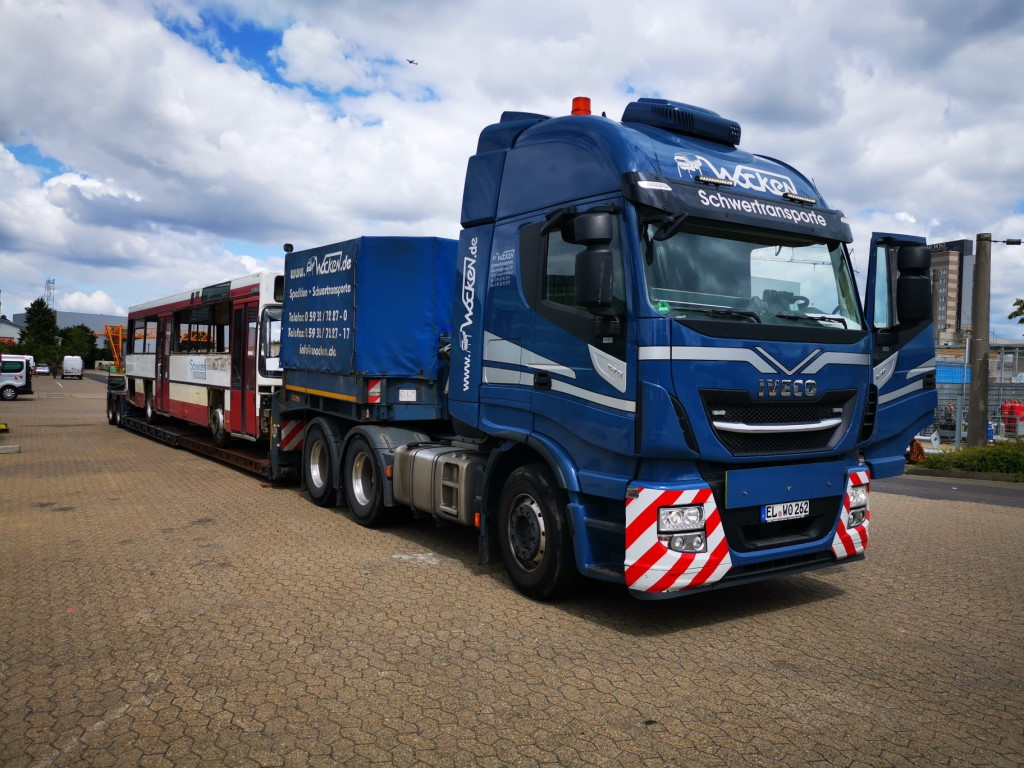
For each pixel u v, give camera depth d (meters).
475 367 6.52
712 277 5.20
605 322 5.02
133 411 20.97
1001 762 3.43
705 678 4.34
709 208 5.18
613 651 4.74
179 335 16.45
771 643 4.91
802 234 5.62
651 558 4.81
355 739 3.59
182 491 10.56
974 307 16.55
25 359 39.34
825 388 5.36
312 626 5.12
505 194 6.30
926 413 7.60
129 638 4.87
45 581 6.11
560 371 5.53
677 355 4.76
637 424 4.84
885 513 9.80
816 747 3.55
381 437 8.05
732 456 4.95
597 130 5.42
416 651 4.70
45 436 19.44
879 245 7.30
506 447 6.09
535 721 3.79
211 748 3.50
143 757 3.42
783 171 6.10
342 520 8.62
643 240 4.98
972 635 5.09
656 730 3.71
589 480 5.25
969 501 10.93
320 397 9.38
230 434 13.09
